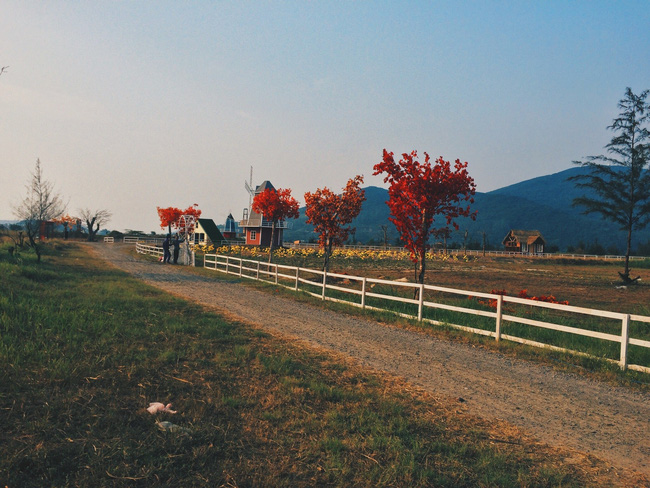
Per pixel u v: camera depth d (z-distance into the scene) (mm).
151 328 10047
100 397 5598
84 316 10469
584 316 17094
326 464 4391
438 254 65688
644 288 30016
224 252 50844
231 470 4184
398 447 4855
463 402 6648
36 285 15117
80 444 4359
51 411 4992
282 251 57094
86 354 7414
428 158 15961
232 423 5227
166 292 17578
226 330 10758
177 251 36844
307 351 9234
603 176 33625
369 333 11516
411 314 14117
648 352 9711
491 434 5516
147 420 5035
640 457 5012
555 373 8289
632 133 32094
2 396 5266
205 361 7766
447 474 4430
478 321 13219
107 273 24828
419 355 9391
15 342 7637
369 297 17578
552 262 64688
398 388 7152
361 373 7879
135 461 4145
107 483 3781
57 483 3719
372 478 4234
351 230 25812
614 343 11047
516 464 4730
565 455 5004
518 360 9195
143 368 6910
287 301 17047
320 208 24969
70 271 23859
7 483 3604
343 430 5285
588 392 7242
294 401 6133
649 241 88062
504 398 6879
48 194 30656
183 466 4160
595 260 66750
